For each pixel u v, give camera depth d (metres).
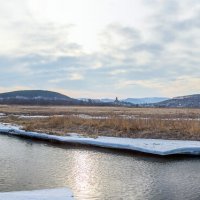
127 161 19.91
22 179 15.55
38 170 17.34
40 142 27.44
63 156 21.28
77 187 14.46
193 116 54.84
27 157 20.73
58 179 15.71
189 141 26.45
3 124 42.78
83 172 17.05
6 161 19.55
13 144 26.33
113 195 13.45
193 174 16.94
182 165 19.00
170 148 22.59
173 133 29.39
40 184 14.81
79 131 33.12
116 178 15.99
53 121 39.28
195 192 13.88
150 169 17.94
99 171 17.39
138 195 13.48
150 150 22.17
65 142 27.23
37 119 46.78
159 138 28.33
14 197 10.90
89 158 20.72
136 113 69.06
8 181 15.24
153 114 63.22
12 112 75.00
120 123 33.59
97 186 14.67
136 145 23.91
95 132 32.09
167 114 63.53
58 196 11.37
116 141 26.03
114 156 21.42
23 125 40.06
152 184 15.02
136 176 16.45
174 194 13.58
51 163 19.17
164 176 16.38
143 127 31.48
